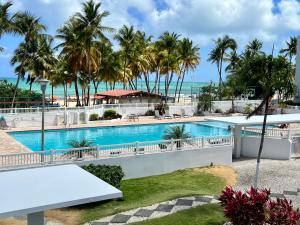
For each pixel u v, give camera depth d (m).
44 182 9.05
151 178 20.02
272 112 43.44
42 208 7.52
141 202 15.31
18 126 32.91
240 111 47.12
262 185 18.73
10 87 46.12
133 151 20.27
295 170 21.56
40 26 40.28
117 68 54.41
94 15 41.41
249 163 23.41
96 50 43.62
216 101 47.09
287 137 24.80
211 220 12.94
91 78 52.59
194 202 14.91
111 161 19.14
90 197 8.03
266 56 17.75
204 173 20.91
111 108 40.62
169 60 59.03
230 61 64.56
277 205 11.02
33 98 46.50
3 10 37.12
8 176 9.55
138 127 36.53
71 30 43.06
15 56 48.81
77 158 18.45
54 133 32.25
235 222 10.77
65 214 14.00
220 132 34.41
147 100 49.53
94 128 34.38
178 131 23.72
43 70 49.75
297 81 49.00
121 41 57.53
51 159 17.58
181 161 21.62
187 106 44.72
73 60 43.44
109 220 13.23
